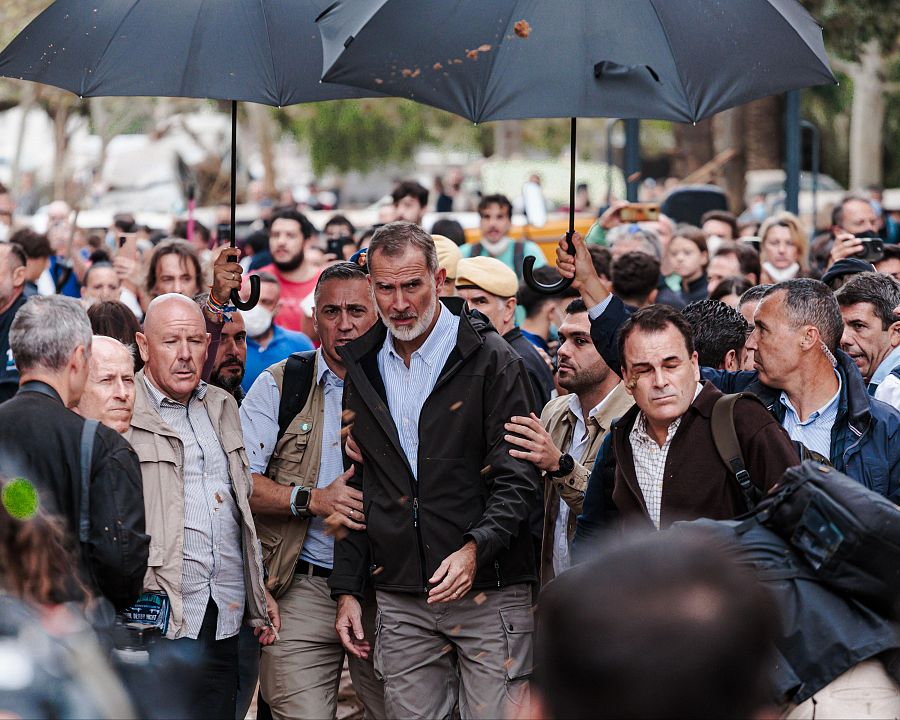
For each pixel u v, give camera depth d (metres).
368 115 42.78
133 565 4.98
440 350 5.84
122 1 6.30
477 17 5.45
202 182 33.59
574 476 5.84
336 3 5.58
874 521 3.78
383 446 5.87
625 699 1.92
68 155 35.62
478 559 5.59
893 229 16.78
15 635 3.75
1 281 7.83
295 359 6.46
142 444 5.74
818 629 3.81
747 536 3.98
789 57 5.63
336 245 13.38
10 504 4.06
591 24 5.47
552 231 16.67
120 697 3.87
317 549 6.29
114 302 7.04
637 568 2.02
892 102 37.09
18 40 6.41
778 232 10.97
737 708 1.93
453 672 6.10
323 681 6.31
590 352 6.23
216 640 5.88
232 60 6.16
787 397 5.69
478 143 46.75
